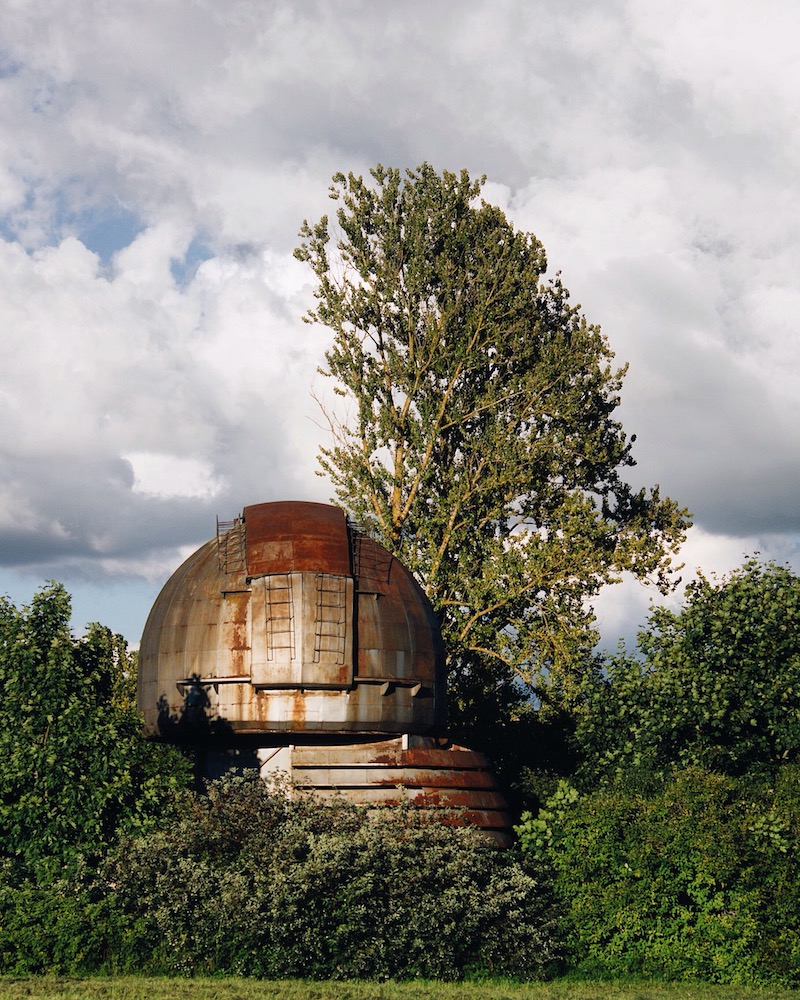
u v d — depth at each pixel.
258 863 26.75
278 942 25.42
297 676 31.80
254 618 32.31
